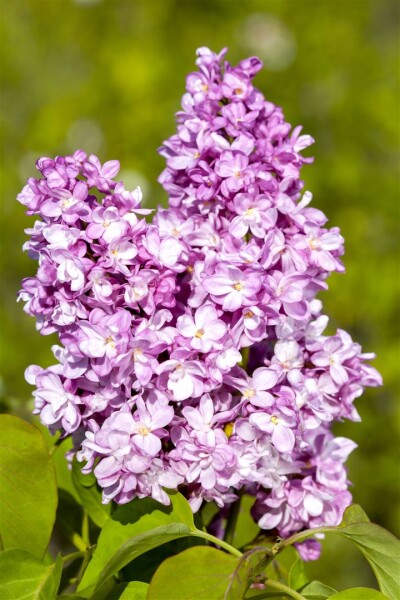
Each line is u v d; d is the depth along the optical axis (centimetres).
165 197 177
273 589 54
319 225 52
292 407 48
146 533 46
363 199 177
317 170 177
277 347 50
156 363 47
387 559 48
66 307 48
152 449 47
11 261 180
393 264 172
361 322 174
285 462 50
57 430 53
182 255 50
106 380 48
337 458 52
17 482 50
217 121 52
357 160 180
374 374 52
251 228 50
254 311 48
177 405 50
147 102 181
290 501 51
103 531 50
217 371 48
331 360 51
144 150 180
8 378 169
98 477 48
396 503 163
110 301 48
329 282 169
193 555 45
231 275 48
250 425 48
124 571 53
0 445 50
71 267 47
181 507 49
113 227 48
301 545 54
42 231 49
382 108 180
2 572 49
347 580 154
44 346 173
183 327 48
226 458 47
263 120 53
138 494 49
